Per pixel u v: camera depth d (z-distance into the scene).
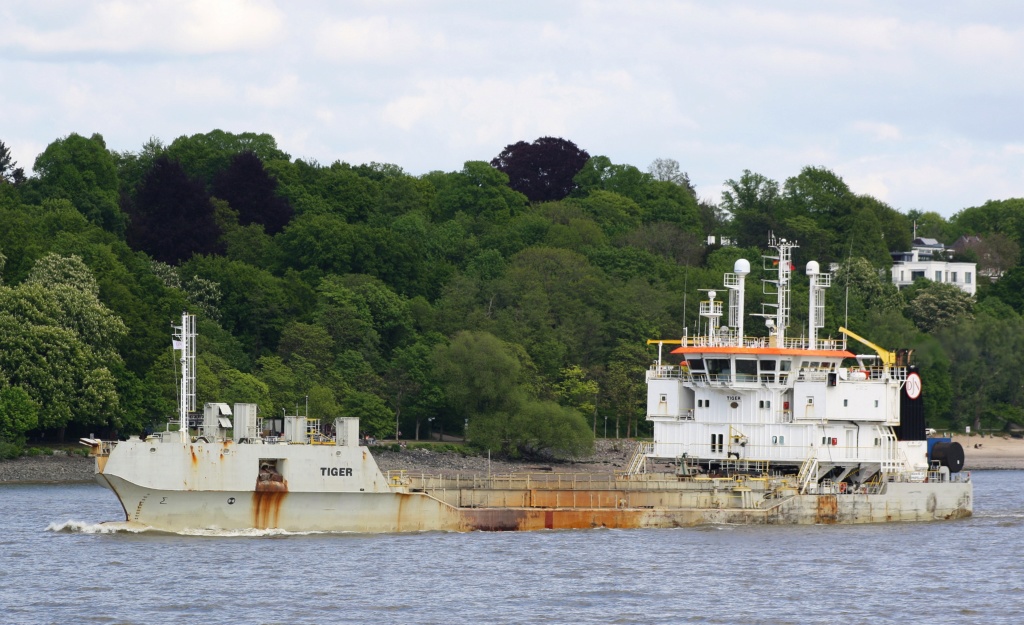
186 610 189.88
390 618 187.12
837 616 194.75
